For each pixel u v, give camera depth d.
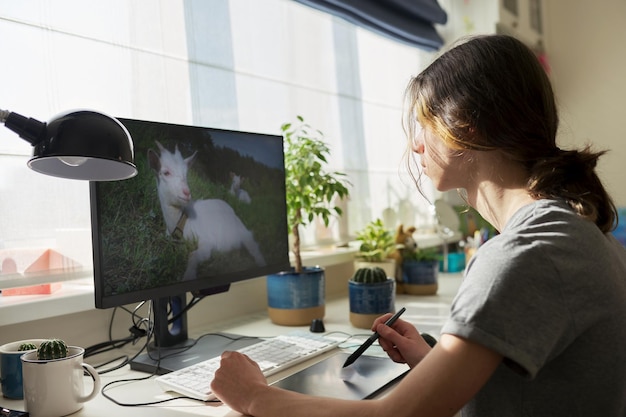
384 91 2.53
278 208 1.42
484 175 0.75
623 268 0.67
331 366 1.04
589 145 0.76
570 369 0.63
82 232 1.25
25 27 1.16
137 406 0.87
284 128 1.65
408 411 0.60
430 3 2.65
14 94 1.14
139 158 1.05
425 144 0.81
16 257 1.13
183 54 1.53
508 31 2.96
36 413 0.82
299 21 2.01
